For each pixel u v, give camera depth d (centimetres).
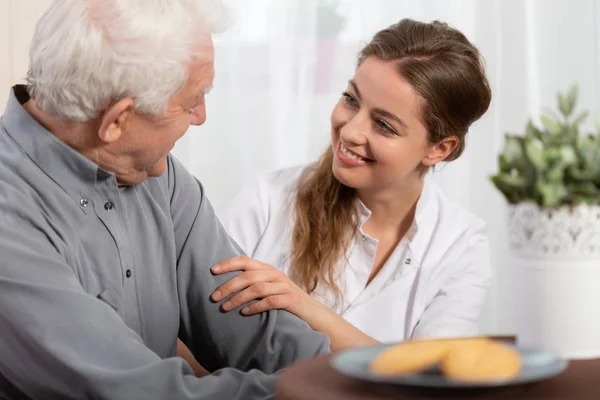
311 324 169
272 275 163
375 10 333
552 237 219
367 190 212
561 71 346
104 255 145
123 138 136
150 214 158
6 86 247
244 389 129
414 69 196
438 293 220
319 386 99
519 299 226
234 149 329
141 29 128
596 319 219
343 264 215
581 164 220
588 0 344
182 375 127
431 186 229
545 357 103
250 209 222
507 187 228
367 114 198
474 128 342
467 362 96
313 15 329
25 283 127
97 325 127
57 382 128
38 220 134
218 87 327
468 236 223
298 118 331
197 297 162
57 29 130
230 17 141
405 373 97
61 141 138
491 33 342
